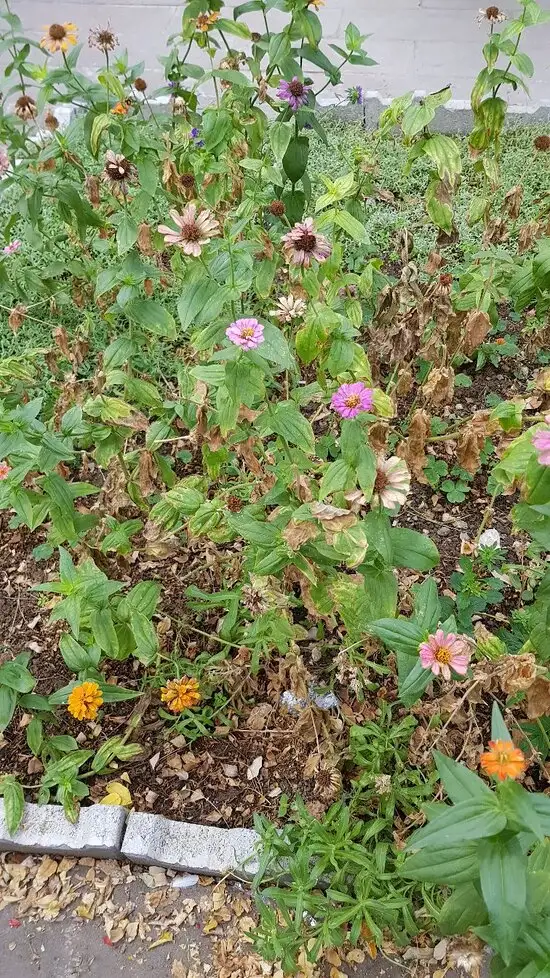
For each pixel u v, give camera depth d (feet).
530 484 2.05
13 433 2.43
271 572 2.40
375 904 2.32
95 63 7.55
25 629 3.44
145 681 3.17
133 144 3.53
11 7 8.49
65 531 2.75
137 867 2.80
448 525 3.73
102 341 4.47
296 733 2.88
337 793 2.75
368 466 2.10
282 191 4.17
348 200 3.99
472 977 2.36
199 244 2.42
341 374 2.81
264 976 2.56
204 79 3.85
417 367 4.31
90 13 8.34
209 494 3.73
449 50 7.58
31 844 2.76
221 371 2.47
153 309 3.19
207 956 2.61
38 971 2.62
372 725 2.72
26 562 3.70
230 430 2.68
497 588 3.36
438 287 3.41
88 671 2.77
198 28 4.22
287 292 3.82
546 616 2.25
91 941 2.67
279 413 2.49
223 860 2.71
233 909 2.69
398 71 7.33
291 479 2.59
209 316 2.44
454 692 2.85
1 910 2.74
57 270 4.24
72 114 6.36
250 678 3.15
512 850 1.52
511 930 1.45
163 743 3.06
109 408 2.84
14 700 2.70
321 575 2.59
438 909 2.35
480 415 2.91
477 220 3.85
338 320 2.65
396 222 5.16
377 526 2.18
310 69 7.36
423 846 1.50
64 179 4.11
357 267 4.45
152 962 2.61
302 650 3.26
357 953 2.55
